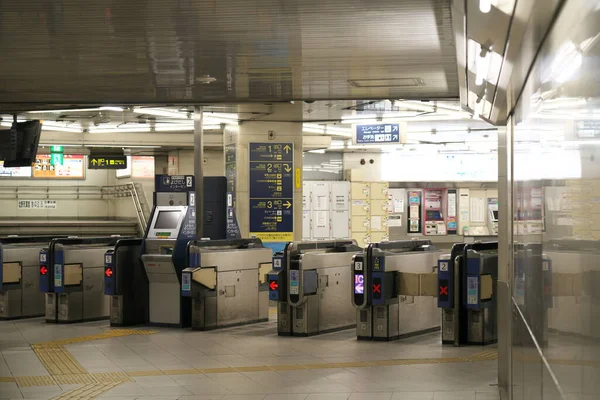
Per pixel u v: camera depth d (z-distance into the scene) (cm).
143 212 2805
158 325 1372
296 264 1235
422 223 2886
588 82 225
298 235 1858
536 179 395
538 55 385
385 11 777
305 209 2578
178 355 1083
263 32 873
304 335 1251
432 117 1803
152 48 953
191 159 2745
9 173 3111
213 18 813
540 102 373
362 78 1159
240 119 1812
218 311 1348
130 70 1095
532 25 330
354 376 927
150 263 1354
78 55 994
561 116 290
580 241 247
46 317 1443
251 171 1834
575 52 252
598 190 211
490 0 340
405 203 2873
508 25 367
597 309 215
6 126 2042
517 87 509
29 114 1806
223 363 1020
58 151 2762
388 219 2798
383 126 1873
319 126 2089
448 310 1170
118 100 1370
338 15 795
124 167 2530
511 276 689
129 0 743
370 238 2664
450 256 1161
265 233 1838
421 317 1293
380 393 833
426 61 1027
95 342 1202
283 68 1080
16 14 798
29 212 3181
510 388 712
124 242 1382
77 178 3241
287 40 911
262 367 989
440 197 2909
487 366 989
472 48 467
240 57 1009
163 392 845
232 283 1376
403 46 939
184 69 1086
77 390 858
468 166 2794
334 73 1115
